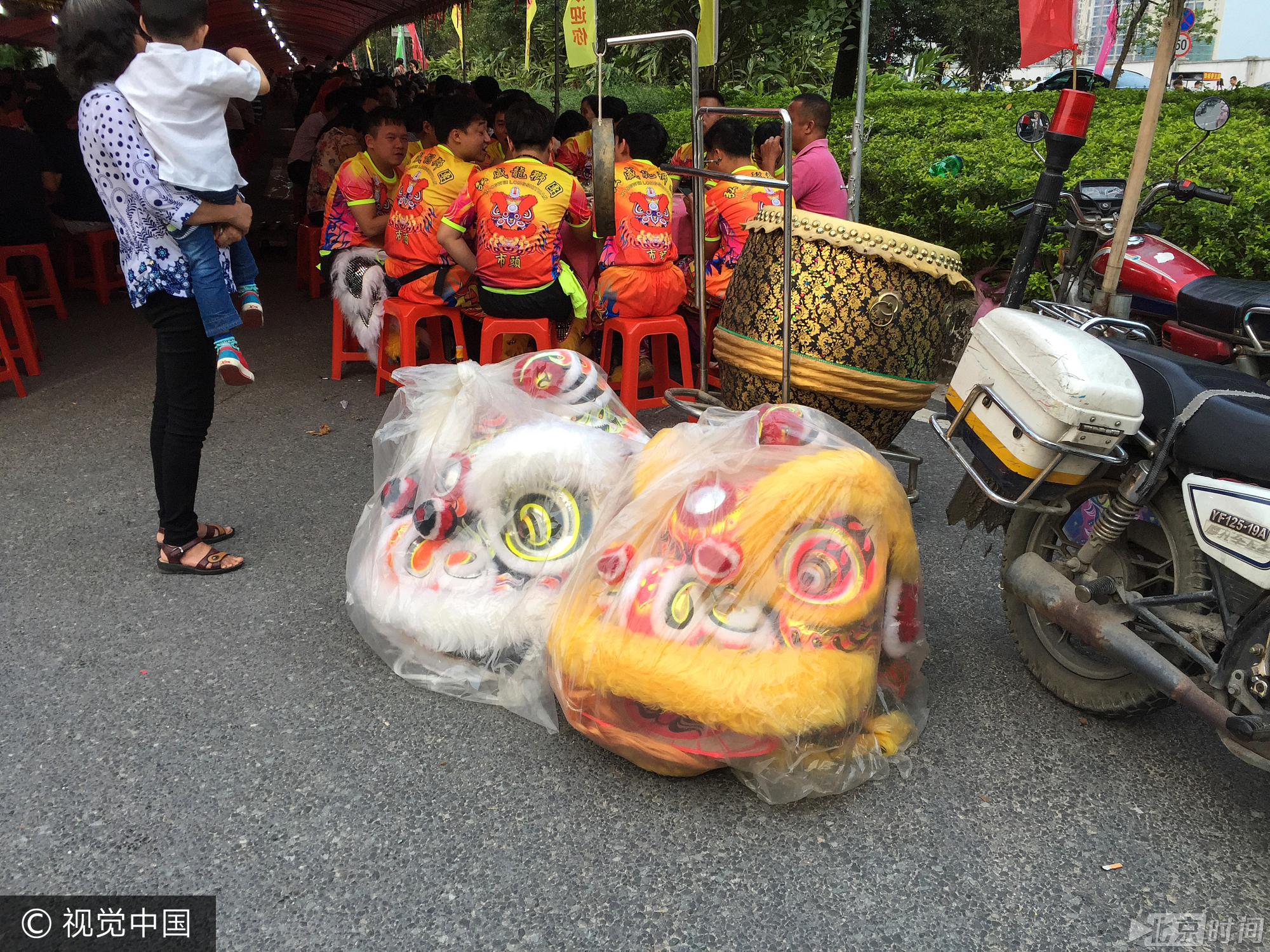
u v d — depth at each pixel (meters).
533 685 2.48
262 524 3.67
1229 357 3.31
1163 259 3.96
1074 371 2.16
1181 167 5.29
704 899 1.94
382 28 14.91
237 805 2.17
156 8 2.68
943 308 3.09
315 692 2.60
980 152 6.41
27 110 7.21
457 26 11.69
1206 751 2.47
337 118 7.87
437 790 2.23
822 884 1.99
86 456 4.32
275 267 9.59
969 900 1.96
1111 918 1.93
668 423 4.85
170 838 2.07
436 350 5.32
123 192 2.80
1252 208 4.62
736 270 3.30
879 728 2.34
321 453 4.44
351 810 2.17
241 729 2.44
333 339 5.66
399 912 1.89
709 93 6.25
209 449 4.46
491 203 4.30
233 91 2.84
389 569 2.66
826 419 2.41
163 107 2.72
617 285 4.41
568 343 5.06
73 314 7.09
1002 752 2.44
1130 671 2.40
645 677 2.06
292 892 1.94
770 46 10.10
